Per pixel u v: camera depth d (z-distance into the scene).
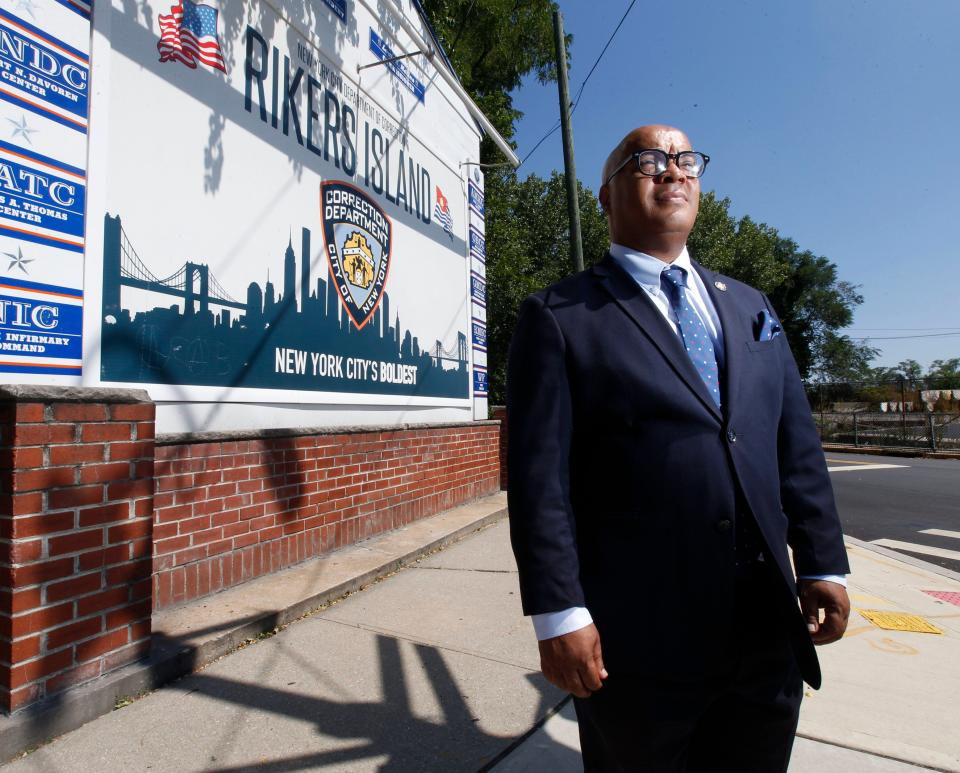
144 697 2.68
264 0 4.37
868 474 14.48
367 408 5.57
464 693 2.83
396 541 5.29
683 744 1.41
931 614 4.34
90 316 3.08
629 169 1.61
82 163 3.06
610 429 1.38
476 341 8.29
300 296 4.66
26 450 2.29
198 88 3.78
